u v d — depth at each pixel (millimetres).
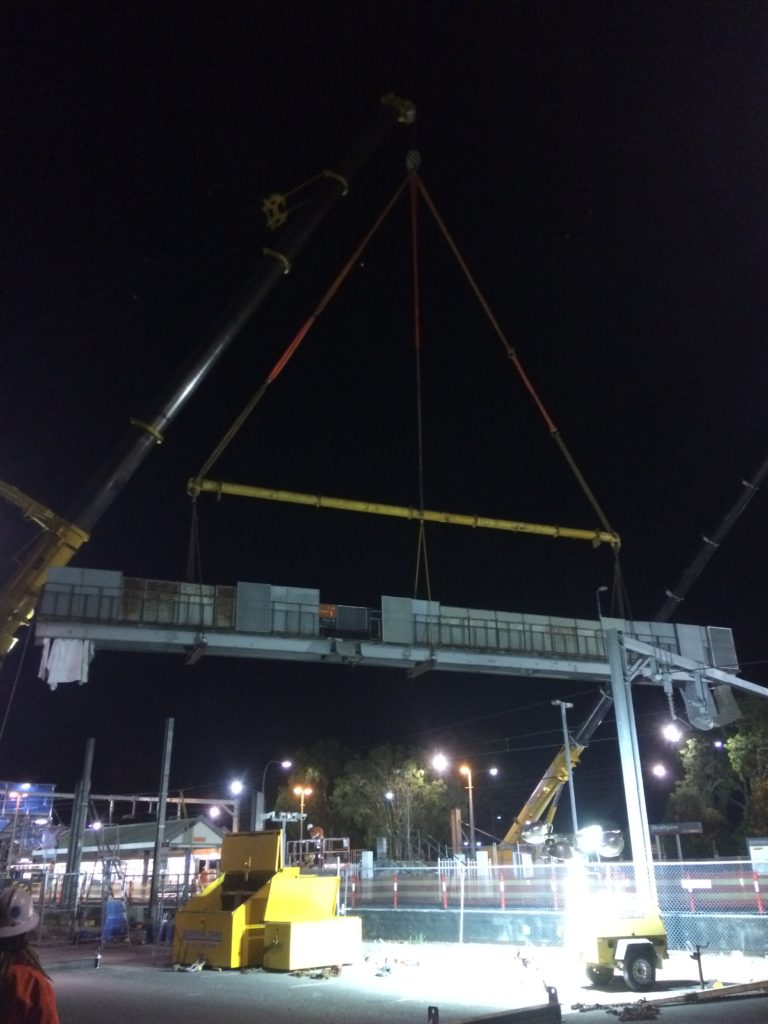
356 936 20156
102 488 33188
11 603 30531
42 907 33375
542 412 41594
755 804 49000
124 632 29828
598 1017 12930
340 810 67125
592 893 20422
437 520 37656
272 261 37656
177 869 62469
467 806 80938
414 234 40656
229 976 18531
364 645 33156
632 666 33438
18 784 47969
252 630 31484
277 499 34875
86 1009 14297
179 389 35219
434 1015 7309
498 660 35000
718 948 20328
